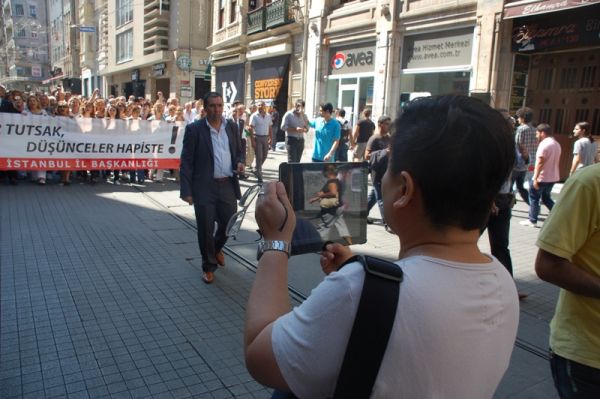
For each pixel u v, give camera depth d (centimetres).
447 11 1116
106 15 3928
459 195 93
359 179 161
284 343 91
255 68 2027
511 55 1011
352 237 160
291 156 1073
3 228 614
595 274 170
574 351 174
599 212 166
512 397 293
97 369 303
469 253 98
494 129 93
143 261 513
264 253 112
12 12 6912
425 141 93
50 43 6769
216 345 340
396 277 88
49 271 470
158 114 1066
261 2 2033
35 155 919
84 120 951
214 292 438
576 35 889
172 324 370
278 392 129
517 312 104
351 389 85
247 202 223
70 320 368
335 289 88
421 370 85
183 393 283
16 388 278
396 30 1274
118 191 927
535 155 779
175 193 929
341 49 1527
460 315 88
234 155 471
